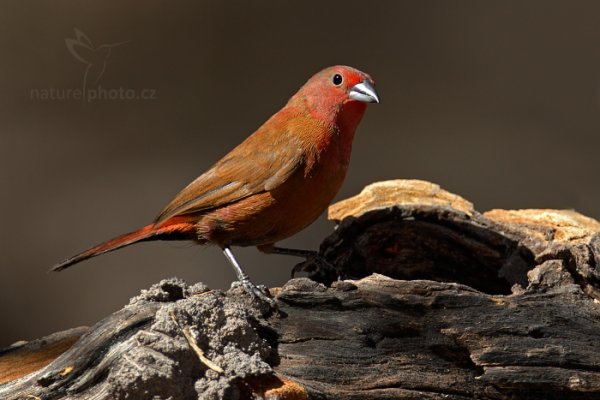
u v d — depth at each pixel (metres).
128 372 5.26
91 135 14.59
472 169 14.75
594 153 15.05
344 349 6.00
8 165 14.05
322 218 13.47
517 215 8.25
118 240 7.54
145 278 13.20
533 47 16.31
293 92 15.30
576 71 16.16
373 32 15.95
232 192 7.21
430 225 7.85
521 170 14.82
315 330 6.04
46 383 5.69
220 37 15.39
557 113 15.73
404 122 15.44
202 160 14.43
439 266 7.91
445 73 16.05
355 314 6.13
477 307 6.23
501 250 7.68
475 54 16.20
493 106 15.84
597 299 6.92
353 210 8.34
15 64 14.43
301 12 15.78
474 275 7.83
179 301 5.68
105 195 13.97
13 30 14.41
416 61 16.05
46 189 13.98
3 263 13.27
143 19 14.98
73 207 13.81
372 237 7.96
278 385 5.59
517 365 6.07
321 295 6.13
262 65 15.49
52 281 13.20
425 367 6.08
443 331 6.13
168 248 13.45
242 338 5.67
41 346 6.74
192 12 15.33
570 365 6.11
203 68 15.23
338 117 7.33
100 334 5.78
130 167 14.34
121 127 14.73
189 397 5.36
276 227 7.39
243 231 7.38
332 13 16.05
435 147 15.09
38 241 13.43
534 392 6.10
